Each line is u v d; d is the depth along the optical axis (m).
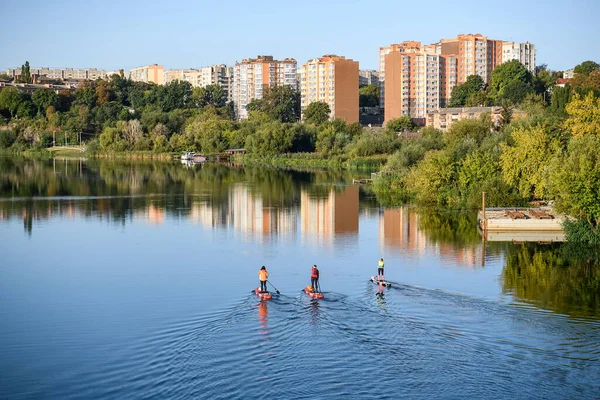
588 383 40.47
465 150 130.00
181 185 157.00
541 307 54.97
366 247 81.31
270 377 41.56
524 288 61.12
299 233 91.62
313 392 39.66
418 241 84.81
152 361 44.84
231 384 40.84
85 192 141.38
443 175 119.81
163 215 109.06
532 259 73.56
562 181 81.12
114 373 43.28
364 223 99.50
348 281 63.94
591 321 51.25
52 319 54.56
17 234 92.25
